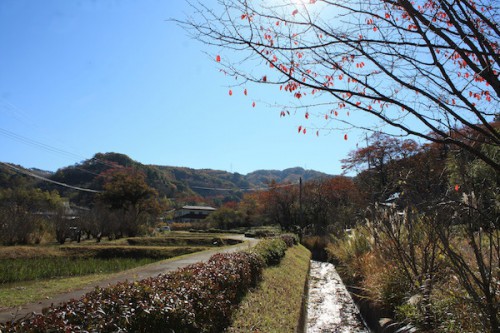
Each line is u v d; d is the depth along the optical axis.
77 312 3.54
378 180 15.55
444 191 3.97
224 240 29.86
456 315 4.46
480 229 3.68
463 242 4.86
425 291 5.15
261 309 7.40
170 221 70.50
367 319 8.73
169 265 13.22
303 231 34.44
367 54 2.98
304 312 9.61
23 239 23.16
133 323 3.83
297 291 10.35
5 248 19.41
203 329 5.01
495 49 3.01
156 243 28.77
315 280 15.59
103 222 30.58
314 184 41.31
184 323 4.52
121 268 16.48
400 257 6.05
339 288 13.61
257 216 52.25
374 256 9.05
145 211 39.22
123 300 4.04
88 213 31.14
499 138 2.69
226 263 7.79
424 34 2.79
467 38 2.73
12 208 24.70
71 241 28.30
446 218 4.03
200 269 6.86
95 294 4.27
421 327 5.12
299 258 18.38
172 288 5.04
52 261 17.73
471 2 3.02
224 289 6.50
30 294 8.23
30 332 3.00
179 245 28.98
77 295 8.12
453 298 4.54
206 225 54.66
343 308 10.66
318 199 37.72
